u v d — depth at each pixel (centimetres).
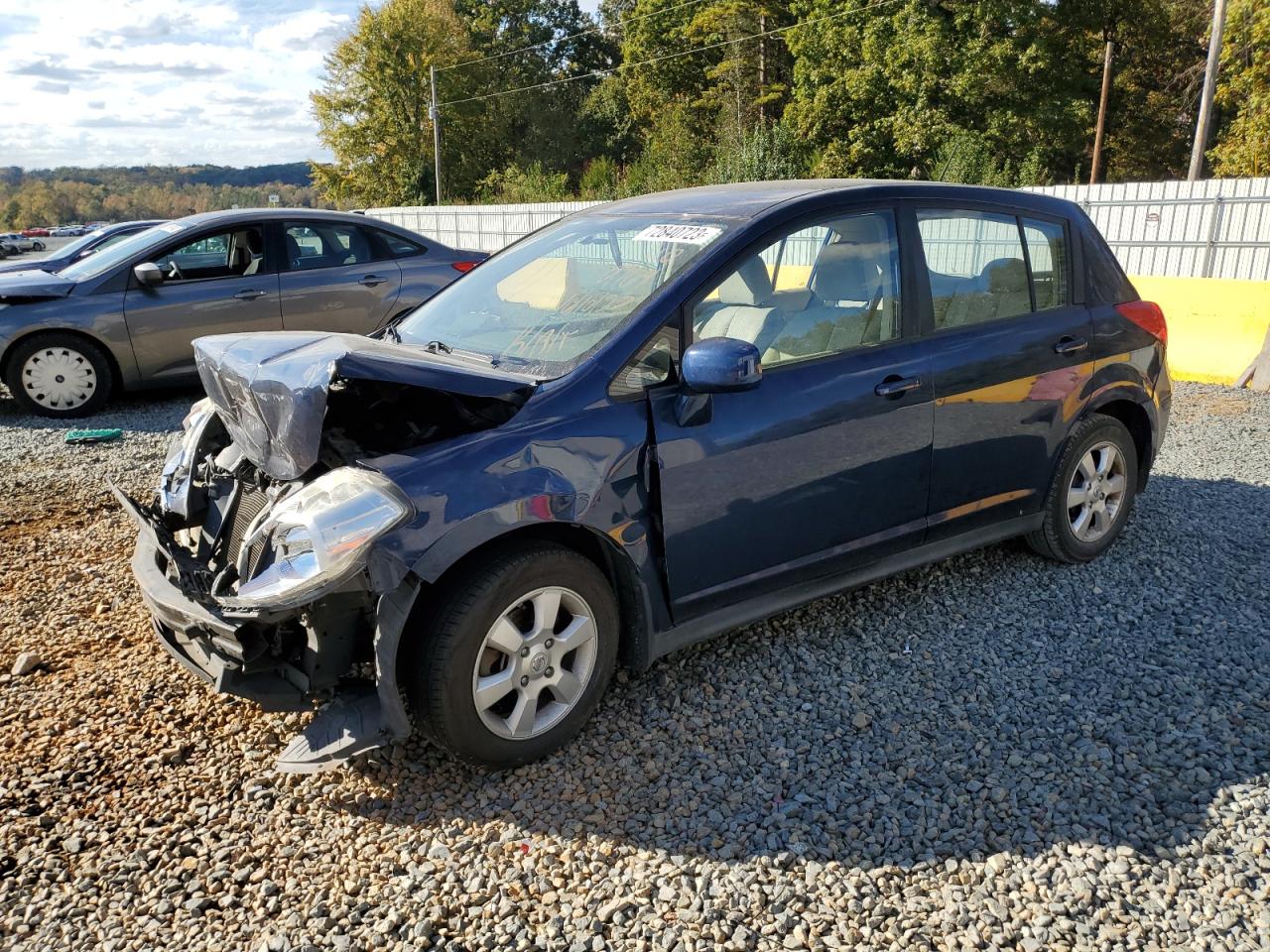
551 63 7175
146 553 333
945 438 383
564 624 312
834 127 3806
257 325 866
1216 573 445
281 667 288
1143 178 4066
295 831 281
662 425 314
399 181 6184
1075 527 447
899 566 388
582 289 357
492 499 280
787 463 339
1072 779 296
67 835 279
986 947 233
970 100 3275
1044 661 368
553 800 292
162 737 328
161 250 845
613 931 240
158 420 818
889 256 377
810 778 300
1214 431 719
